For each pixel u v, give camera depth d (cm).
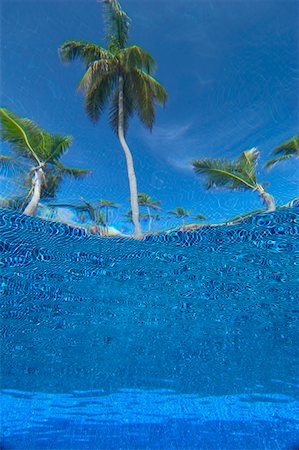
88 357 370
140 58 993
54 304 544
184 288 591
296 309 501
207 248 678
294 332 428
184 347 394
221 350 381
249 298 541
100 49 988
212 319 477
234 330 439
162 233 729
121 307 527
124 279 629
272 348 385
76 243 701
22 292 576
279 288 565
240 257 644
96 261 668
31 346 402
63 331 450
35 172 1014
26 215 672
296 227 634
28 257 634
